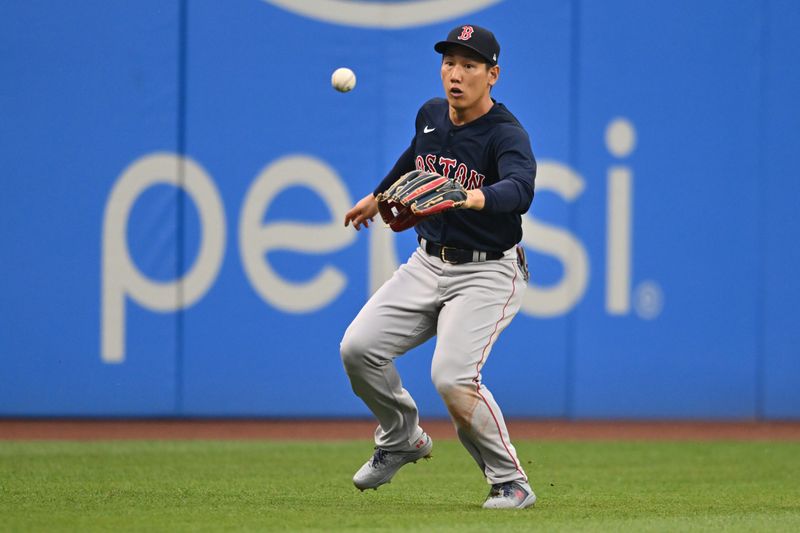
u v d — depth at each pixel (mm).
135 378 32531
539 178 34562
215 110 32875
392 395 18219
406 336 18156
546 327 34719
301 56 33375
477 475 24078
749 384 35969
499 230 17672
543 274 34594
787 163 36031
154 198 32562
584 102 34844
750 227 35875
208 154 32875
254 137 33125
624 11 35000
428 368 34312
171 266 32688
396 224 17328
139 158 32438
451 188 16109
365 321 17938
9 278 31797
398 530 15445
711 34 35531
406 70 33906
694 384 35625
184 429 32125
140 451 27672
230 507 18406
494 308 17828
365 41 33719
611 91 34969
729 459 28266
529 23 34469
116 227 32312
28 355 31938
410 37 33906
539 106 34594
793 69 36000
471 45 17266
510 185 16484
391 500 19797
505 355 34500
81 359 32219
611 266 35062
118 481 22109
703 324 35656
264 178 33219
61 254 32031
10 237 31766
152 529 15547
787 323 36156
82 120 32094
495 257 17891
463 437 18047
